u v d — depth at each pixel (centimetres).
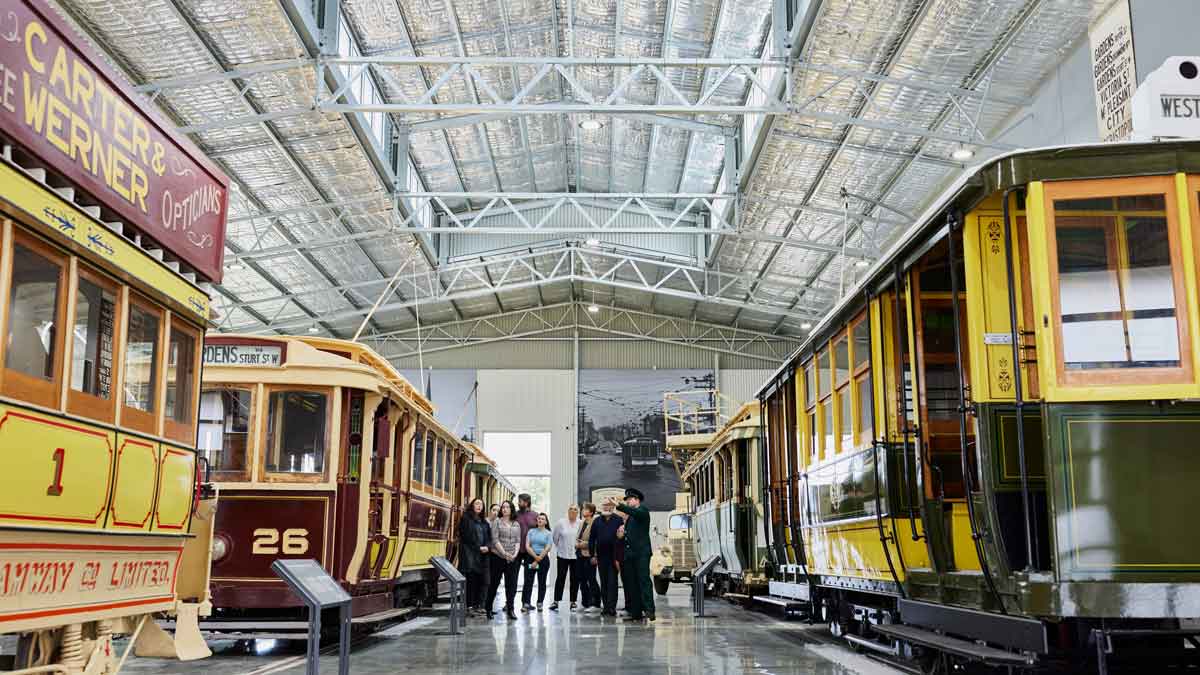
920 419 793
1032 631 596
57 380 484
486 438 3934
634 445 3916
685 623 1473
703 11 1898
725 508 1948
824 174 2180
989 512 655
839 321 1027
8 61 431
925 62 1648
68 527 488
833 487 1061
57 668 503
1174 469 595
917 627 873
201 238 657
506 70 2191
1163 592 581
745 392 3950
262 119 1711
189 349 654
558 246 3288
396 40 1964
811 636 1242
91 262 514
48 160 465
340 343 1231
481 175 2828
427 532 1619
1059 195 620
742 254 2897
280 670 897
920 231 751
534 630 1347
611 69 2194
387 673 888
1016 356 620
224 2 1525
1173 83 657
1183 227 605
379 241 2752
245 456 1073
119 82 538
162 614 1005
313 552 1065
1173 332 600
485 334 4012
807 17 1587
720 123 2352
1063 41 1525
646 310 4009
